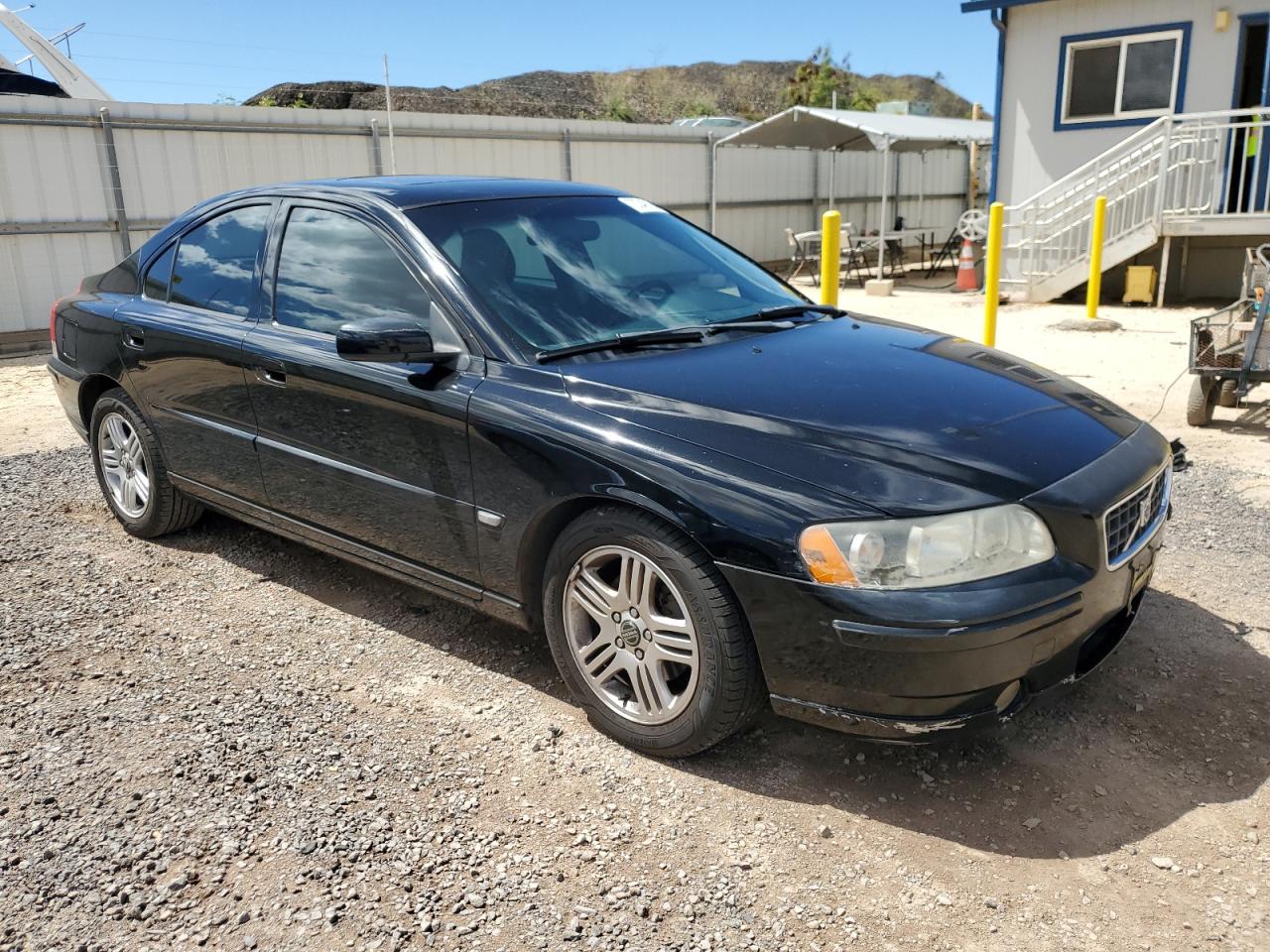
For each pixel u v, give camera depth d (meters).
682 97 96.44
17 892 2.50
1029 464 2.80
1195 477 5.68
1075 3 14.57
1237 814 2.79
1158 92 14.24
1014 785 2.93
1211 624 3.88
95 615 4.07
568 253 3.77
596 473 2.93
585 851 2.65
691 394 3.04
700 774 2.99
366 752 3.10
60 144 12.05
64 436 7.38
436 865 2.60
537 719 3.29
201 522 5.14
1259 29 13.70
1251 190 13.21
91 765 3.02
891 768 3.01
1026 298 15.06
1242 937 2.35
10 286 11.94
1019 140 15.49
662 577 2.88
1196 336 6.54
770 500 2.68
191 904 2.46
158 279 4.63
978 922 2.41
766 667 2.76
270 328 3.96
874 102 60.44
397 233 3.64
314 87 66.62
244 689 3.47
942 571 2.58
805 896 2.49
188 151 13.00
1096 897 2.48
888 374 3.25
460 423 3.26
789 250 21.94
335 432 3.69
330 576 4.46
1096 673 3.52
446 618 4.04
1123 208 14.02
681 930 2.38
